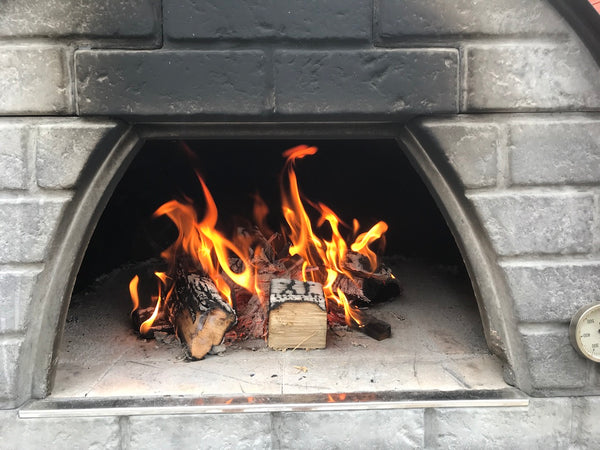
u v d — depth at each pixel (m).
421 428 0.48
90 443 0.47
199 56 0.46
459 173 0.49
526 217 0.49
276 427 0.48
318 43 0.46
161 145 0.72
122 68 0.46
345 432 0.48
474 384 0.51
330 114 0.47
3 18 0.45
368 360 0.55
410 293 0.72
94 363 0.55
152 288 0.69
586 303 0.49
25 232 0.47
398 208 0.78
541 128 0.48
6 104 0.46
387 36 0.46
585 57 0.48
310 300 0.57
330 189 0.77
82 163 0.47
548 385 0.50
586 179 0.49
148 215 0.76
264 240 0.69
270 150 0.75
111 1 0.45
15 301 0.47
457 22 0.47
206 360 0.55
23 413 0.46
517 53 0.48
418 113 0.47
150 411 0.47
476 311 0.66
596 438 0.50
